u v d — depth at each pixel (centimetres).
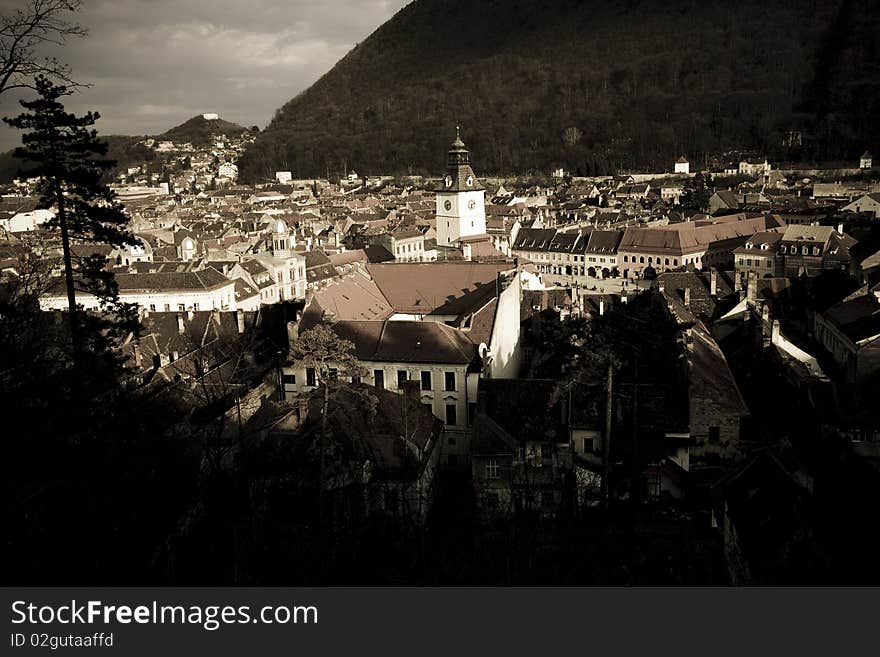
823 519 4131
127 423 4750
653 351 6506
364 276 9238
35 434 3834
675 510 5406
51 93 4972
